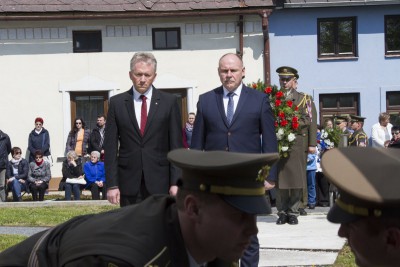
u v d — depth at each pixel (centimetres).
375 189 232
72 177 1686
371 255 239
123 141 702
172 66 2245
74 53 2212
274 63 2355
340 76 2386
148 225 304
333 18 2388
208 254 304
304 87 2383
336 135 1523
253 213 290
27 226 1212
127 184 698
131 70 703
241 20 2250
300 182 1105
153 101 701
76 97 2227
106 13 2184
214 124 730
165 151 700
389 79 2395
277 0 2338
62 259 308
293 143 1098
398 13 2398
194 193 296
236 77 729
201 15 2214
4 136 1745
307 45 2369
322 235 990
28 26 2200
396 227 233
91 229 312
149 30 2233
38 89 2205
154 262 296
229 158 291
